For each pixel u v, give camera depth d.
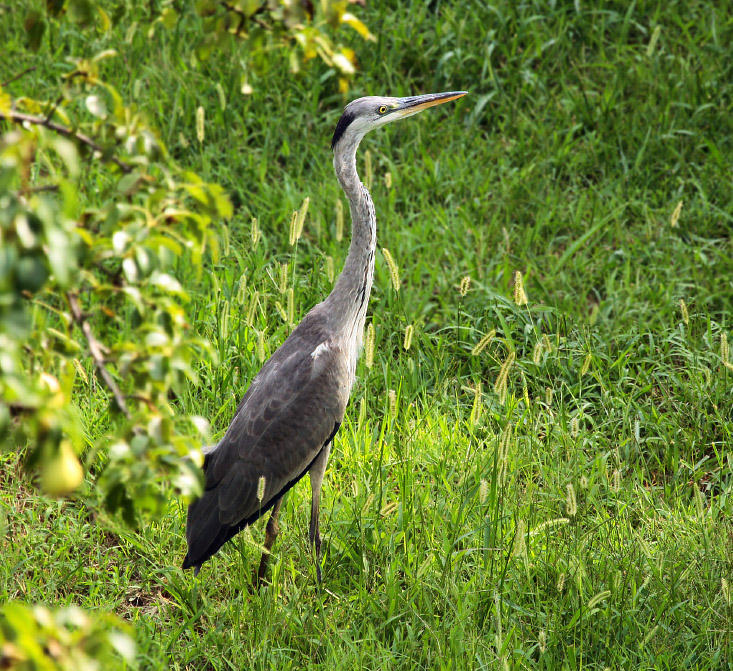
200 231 4.74
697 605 9.04
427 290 13.32
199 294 12.50
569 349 12.49
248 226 14.05
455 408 11.62
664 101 15.92
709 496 11.09
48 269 3.71
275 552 9.82
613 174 15.15
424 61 16.53
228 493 9.23
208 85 15.76
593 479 10.55
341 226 10.80
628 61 16.56
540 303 13.41
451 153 15.59
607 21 17.14
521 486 10.38
